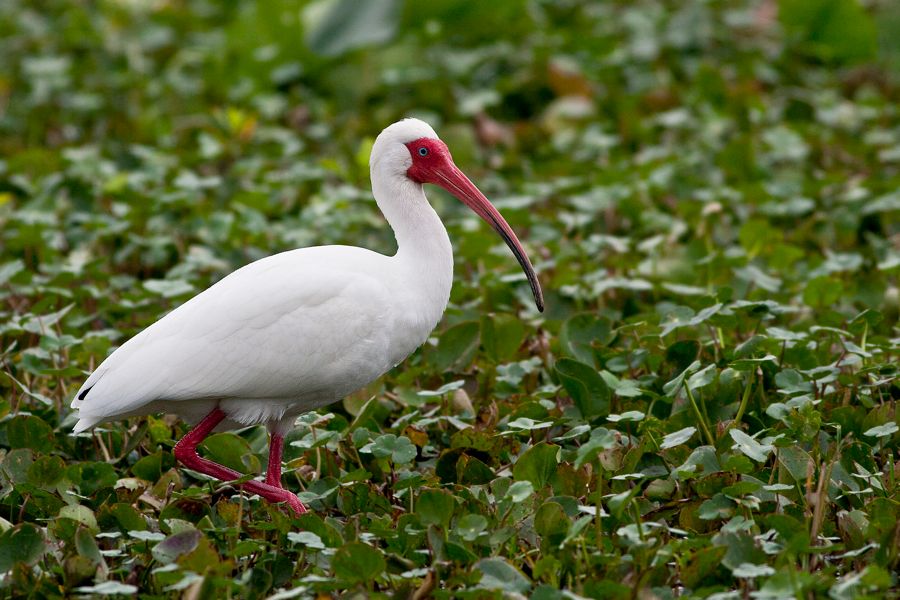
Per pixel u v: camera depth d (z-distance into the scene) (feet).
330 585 26.68
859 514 29.09
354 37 77.41
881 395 35.65
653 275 46.34
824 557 28.50
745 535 27.25
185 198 53.36
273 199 57.06
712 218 51.60
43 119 74.43
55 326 42.57
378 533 28.37
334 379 32.94
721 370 34.78
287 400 32.96
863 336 37.70
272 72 78.64
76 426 31.53
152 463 33.68
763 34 84.43
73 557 27.12
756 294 42.42
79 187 57.62
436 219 34.96
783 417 31.63
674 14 89.56
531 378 39.09
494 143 68.44
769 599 26.21
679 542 27.40
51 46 86.12
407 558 28.73
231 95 75.20
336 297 32.45
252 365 31.83
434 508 28.78
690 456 30.60
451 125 68.18
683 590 27.40
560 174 62.08
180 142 69.05
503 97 74.02
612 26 87.45
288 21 78.43
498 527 29.37
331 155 67.72
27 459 32.40
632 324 37.32
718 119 65.98
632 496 27.96
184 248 51.85
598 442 27.78
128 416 32.32
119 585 26.08
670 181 57.06
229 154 65.21
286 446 35.65
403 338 33.78
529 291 45.29
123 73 81.51
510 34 83.76
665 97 71.92
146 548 29.12
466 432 33.22
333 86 77.92
